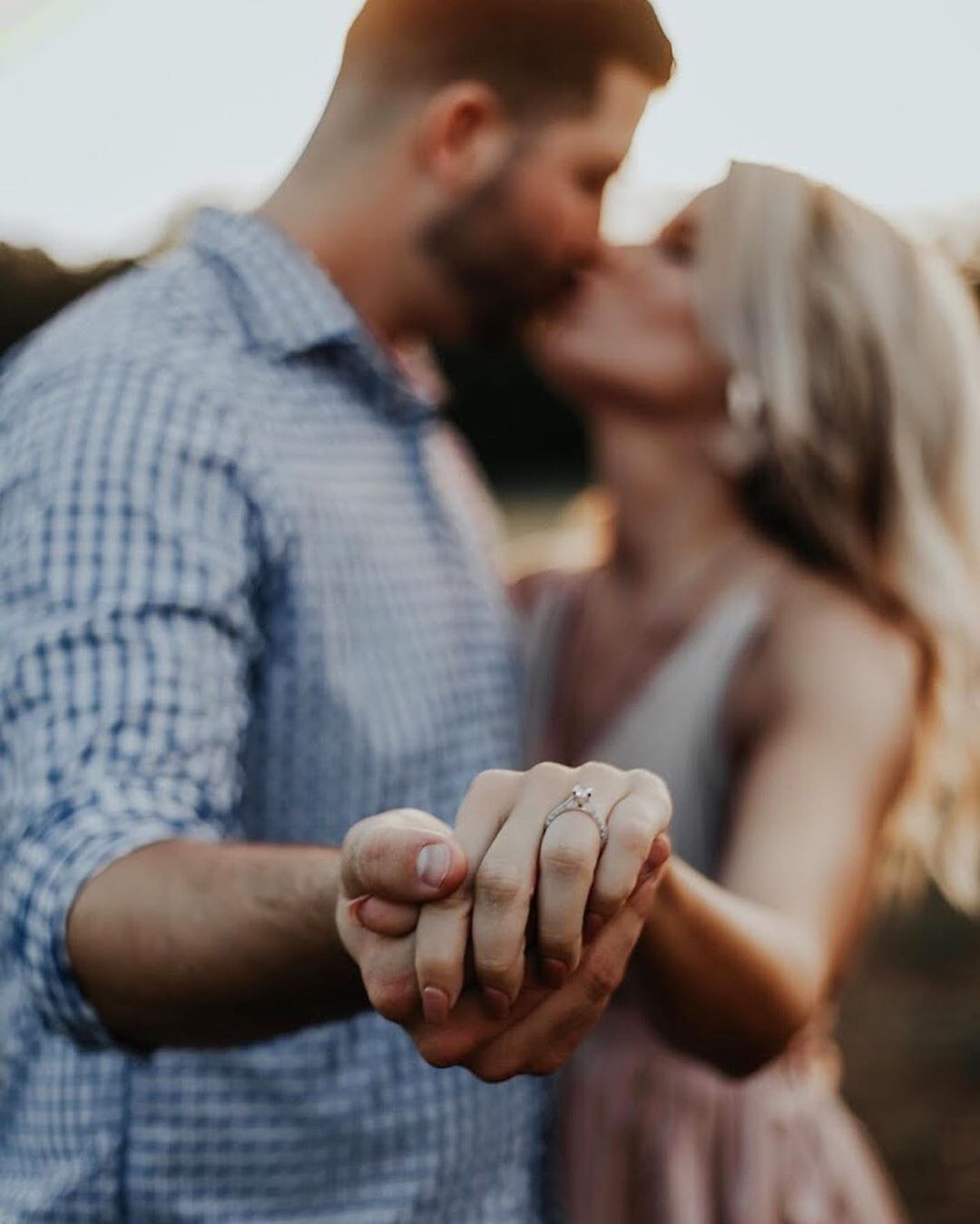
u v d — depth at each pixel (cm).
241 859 87
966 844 184
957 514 177
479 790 77
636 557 186
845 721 155
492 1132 148
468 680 154
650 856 78
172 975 86
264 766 130
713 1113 167
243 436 126
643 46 151
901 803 172
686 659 172
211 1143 127
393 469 149
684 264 186
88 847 92
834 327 176
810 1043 177
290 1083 130
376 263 150
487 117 147
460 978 73
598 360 185
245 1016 87
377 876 73
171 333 128
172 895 86
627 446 187
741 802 152
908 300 176
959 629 171
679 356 182
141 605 108
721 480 181
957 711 173
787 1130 170
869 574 171
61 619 107
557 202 152
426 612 148
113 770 99
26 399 124
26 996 130
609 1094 167
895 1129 333
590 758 179
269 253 138
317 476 135
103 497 114
